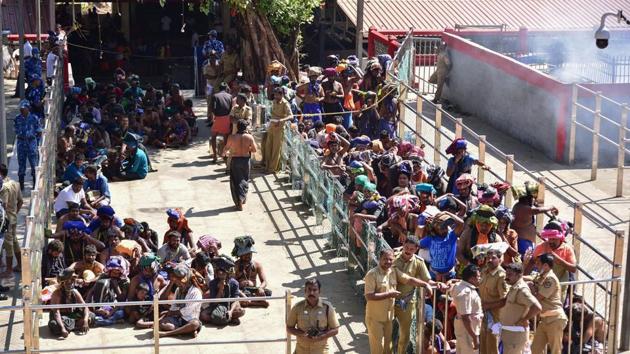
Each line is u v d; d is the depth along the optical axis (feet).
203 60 94.27
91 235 56.08
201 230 63.87
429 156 77.87
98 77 112.68
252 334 50.96
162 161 76.89
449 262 50.37
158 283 52.42
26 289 45.98
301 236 63.52
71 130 71.87
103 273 52.49
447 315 47.03
